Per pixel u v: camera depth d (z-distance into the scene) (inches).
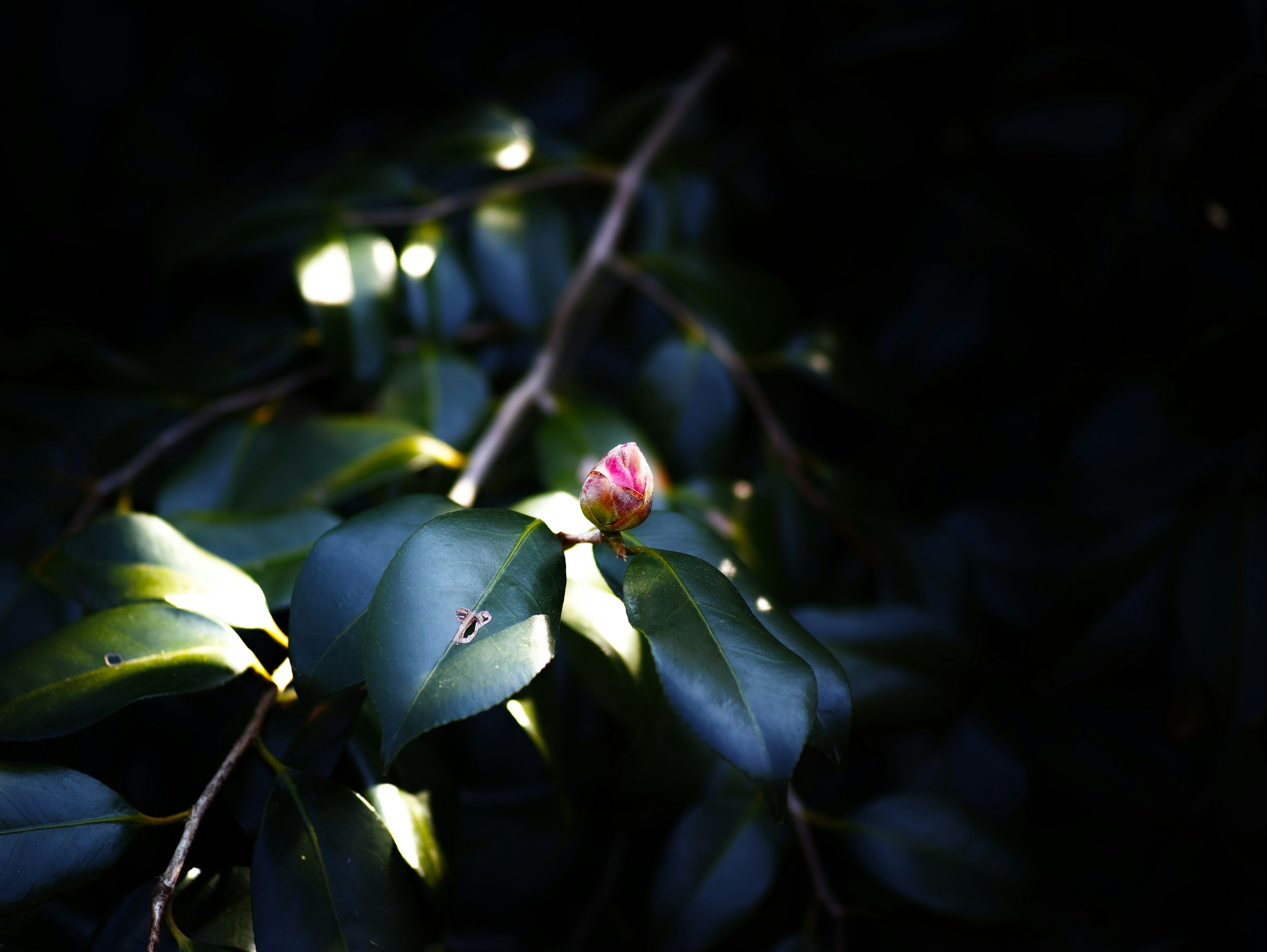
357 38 48.1
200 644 28.0
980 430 43.9
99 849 27.0
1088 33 40.5
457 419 34.2
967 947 35.5
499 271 37.9
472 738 34.1
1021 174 42.6
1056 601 35.1
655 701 29.7
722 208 44.1
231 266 47.6
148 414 36.7
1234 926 36.1
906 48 39.5
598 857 37.1
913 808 33.2
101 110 47.1
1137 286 37.6
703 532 27.9
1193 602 33.4
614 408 42.6
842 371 37.2
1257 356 34.4
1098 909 38.1
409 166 39.3
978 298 42.9
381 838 27.5
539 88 48.5
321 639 27.3
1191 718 35.7
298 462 32.8
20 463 34.9
